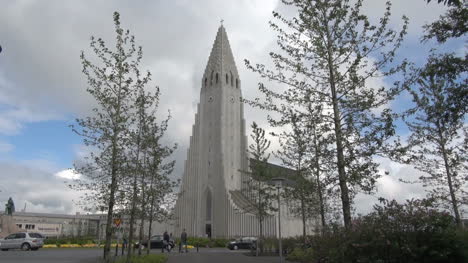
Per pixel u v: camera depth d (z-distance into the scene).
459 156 17.31
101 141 16.36
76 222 101.06
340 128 13.12
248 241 45.34
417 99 16.47
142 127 18.62
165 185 21.22
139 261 18.39
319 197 18.27
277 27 14.41
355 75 13.09
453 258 9.10
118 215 17.91
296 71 14.02
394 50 12.93
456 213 17.39
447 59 8.96
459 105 9.05
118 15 17.30
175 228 69.88
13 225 53.31
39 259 23.73
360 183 12.66
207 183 69.56
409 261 9.21
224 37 79.88
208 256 29.56
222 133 70.50
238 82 77.50
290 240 29.30
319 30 13.84
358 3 13.40
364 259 9.56
